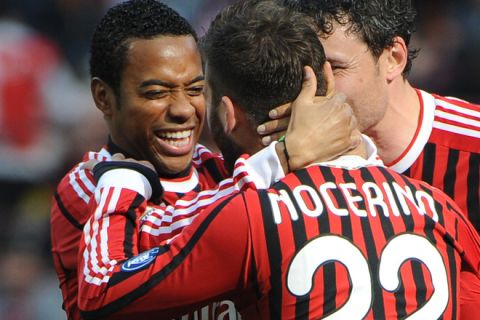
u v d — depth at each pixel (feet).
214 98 27.78
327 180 26.35
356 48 31.50
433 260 26.21
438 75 81.97
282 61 26.50
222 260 25.50
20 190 78.43
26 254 72.64
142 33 29.30
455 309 26.40
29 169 78.95
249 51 26.55
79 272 26.94
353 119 27.17
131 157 30.30
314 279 25.20
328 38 31.35
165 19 29.55
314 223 25.61
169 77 29.17
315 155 26.55
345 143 26.89
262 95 26.73
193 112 29.58
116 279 25.84
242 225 25.43
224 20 27.84
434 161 35.01
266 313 25.52
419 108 35.09
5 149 78.95
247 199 25.71
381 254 25.73
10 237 75.10
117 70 29.48
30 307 70.18
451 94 81.61
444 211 27.12
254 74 26.55
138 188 28.07
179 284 25.61
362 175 26.76
